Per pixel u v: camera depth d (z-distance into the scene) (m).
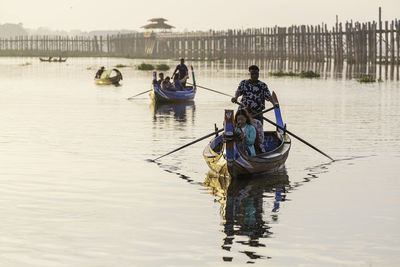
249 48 102.81
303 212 10.47
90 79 52.12
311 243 8.80
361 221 9.89
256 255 8.32
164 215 10.28
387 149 16.67
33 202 11.07
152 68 73.50
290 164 14.78
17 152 16.20
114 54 158.88
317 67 76.31
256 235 9.18
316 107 28.05
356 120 23.11
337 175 13.51
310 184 12.67
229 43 109.56
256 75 14.38
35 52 168.00
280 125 16.11
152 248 8.61
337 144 17.50
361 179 13.09
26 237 9.05
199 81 48.78
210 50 121.12
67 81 49.09
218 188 12.30
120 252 8.44
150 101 31.94
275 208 10.75
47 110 26.83
